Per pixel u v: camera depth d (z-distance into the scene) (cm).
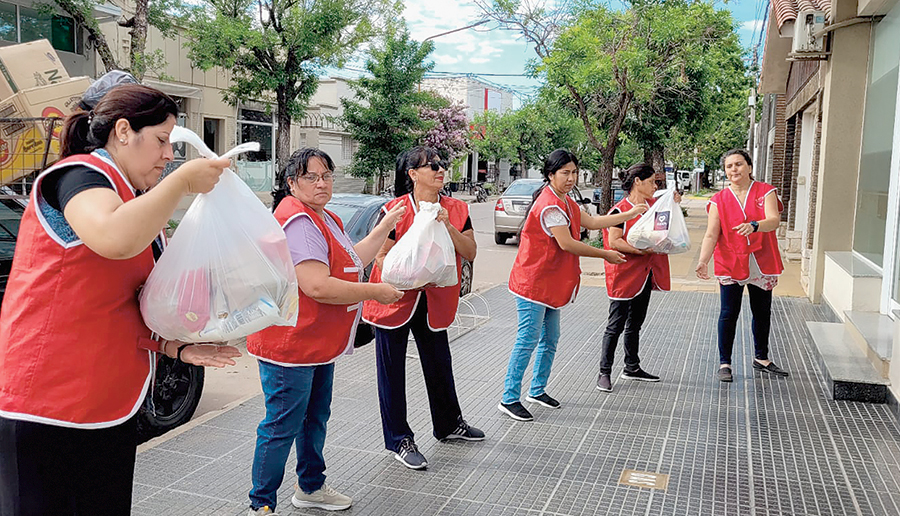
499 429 458
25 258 187
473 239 424
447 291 407
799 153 1368
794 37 834
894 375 488
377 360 403
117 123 188
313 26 1577
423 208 386
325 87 3138
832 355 565
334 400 513
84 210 175
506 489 371
